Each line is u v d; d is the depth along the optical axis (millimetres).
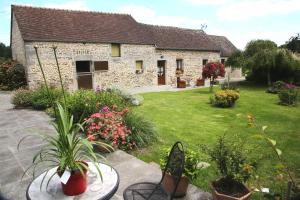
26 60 12789
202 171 3975
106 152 4406
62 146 2119
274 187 3574
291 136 6605
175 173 2340
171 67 19469
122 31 16875
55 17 14781
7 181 3447
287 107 10852
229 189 2768
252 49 19734
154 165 4113
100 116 4742
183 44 20266
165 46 18766
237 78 25844
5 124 6566
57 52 13617
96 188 2121
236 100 11383
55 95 8383
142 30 18219
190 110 9852
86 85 14992
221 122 8000
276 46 19750
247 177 2854
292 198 2566
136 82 17391
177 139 6043
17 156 4328
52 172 2404
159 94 14086
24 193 3137
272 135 6672
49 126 6305
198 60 21406
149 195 2459
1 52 24203
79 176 2021
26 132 5793
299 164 4613
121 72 16469
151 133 5566
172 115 8875
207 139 6109
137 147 5074
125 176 3555
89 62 15055
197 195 3061
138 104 10602
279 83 15562
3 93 13258
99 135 4594
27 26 13211
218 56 23125
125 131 4840
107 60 15695
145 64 17688
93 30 15516
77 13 16016
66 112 2295
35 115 7609
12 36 16672
